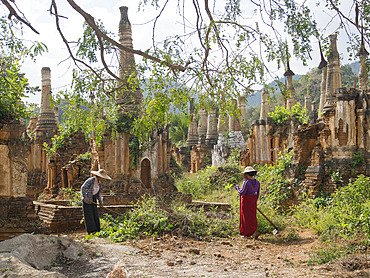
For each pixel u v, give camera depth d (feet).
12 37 26.61
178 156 135.85
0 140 31.35
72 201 46.39
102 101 29.48
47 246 18.92
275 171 46.11
